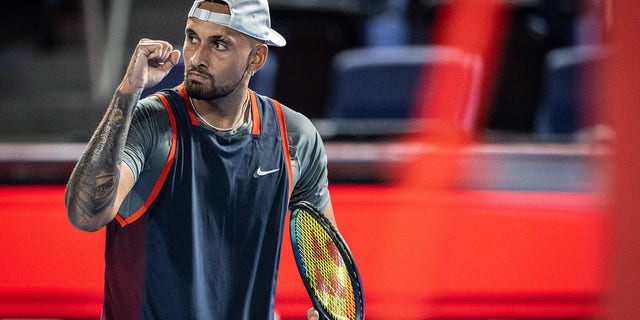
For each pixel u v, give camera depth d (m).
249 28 8.94
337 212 15.58
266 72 20.14
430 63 21.16
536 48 27.08
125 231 9.12
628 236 11.48
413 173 17.12
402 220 15.41
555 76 22.47
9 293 14.31
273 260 9.53
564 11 26.97
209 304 9.27
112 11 31.78
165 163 8.98
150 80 8.65
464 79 21.00
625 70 10.73
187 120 9.11
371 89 21.17
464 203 15.86
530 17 27.30
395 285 14.68
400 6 29.22
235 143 9.27
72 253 14.80
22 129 30.20
